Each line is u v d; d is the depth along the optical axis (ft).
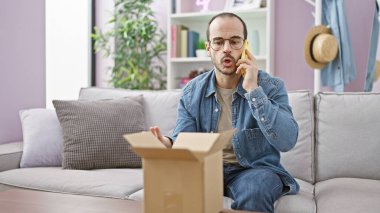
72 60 12.24
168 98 7.54
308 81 11.52
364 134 6.27
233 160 5.65
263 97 4.83
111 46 12.98
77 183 5.74
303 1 11.43
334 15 9.64
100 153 6.79
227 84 5.67
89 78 12.95
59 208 3.92
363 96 6.52
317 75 9.91
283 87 5.57
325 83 10.04
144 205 3.11
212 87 5.73
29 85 8.83
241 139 5.53
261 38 11.87
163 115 7.43
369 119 6.31
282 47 11.67
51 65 11.39
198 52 11.54
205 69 11.68
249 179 4.99
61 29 11.78
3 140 8.20
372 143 6.20
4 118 8.20
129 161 6.91
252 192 4.76
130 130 7.04
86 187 5.62
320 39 9.44
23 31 8.63
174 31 11.63
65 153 6.77
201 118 5.81
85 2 12.76
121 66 12.22
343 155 6.31
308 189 5.86
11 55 8.33
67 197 4.34
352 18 11.03
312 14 11.20
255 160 5.56
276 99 5.42
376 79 9.77
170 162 3.04
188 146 3.19
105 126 6.92
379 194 5.17
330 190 5.51
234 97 5.60
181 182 3.02
